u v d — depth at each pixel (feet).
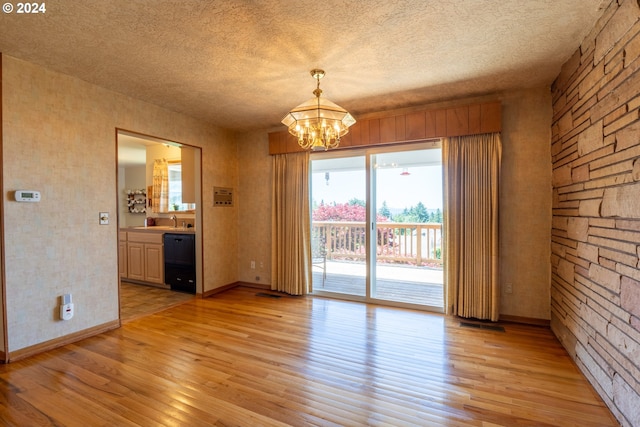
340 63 8.30
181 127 12.57
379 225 16.17
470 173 10.58
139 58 7.98
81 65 8.35
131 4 5.81
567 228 8.29
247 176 15.40
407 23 6.52
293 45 7.38
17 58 7.89
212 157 14.12
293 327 10.15
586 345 6.97
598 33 6.42
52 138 8.60
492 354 8.20
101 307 9.77
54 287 8.64
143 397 6.39
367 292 12.81
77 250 9.18
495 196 10.20
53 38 7.00
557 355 8.13
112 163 10.13
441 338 9.23
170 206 18.24
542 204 9.96
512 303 10.44
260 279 15.16
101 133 9.80
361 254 14.11
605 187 6.15
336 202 14.25
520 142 10.21
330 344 8.87
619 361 5.57
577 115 7.60
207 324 10.46
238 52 7.70
